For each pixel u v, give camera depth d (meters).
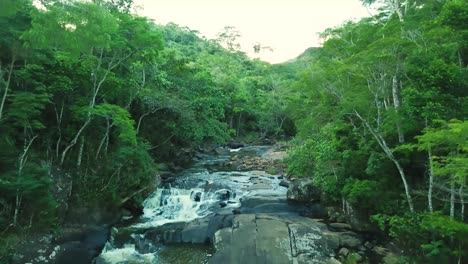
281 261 12.04
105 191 16.95
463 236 10.29
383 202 14.04
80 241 13.91
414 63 12.35
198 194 20.73
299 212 18.12
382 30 13.93
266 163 31.38
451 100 11.32
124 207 18.17
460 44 12.65
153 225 16.72
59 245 13.05
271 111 55.56
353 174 16.28
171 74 28.62
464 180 10.08
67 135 17.02
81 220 15.36
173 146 31.28
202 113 28.25
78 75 16.91
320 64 18.80
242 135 57.38
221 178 24.81
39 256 11.98
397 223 12.34
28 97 12.84
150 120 26.86
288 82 56.47
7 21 12.20
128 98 22.47
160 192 20.50
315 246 13.23
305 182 19.09
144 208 19.16
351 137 17.34
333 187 16.62
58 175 15.23
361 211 15.53
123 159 18.00
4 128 13.48
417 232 11.72
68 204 15.27
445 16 12.55
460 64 12.84
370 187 14.16
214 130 30.67
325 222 16.66
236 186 22.14
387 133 14.27
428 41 12.82
